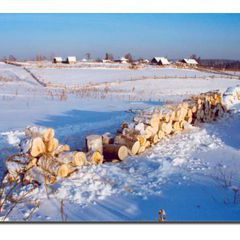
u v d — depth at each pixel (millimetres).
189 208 5441
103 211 5352
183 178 6449
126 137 7809
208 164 7215
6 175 6367
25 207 5469
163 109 9289
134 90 24203
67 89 23688
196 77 32031
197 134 9570
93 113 14398
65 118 13305
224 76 33500
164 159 7473
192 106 10914
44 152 6477
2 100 17625
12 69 37188
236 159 7551
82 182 6188
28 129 6613
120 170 6898
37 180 6105
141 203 5574
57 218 5164
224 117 12562
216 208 5441
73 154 6660
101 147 7535
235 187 6086
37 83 27328
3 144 9195
